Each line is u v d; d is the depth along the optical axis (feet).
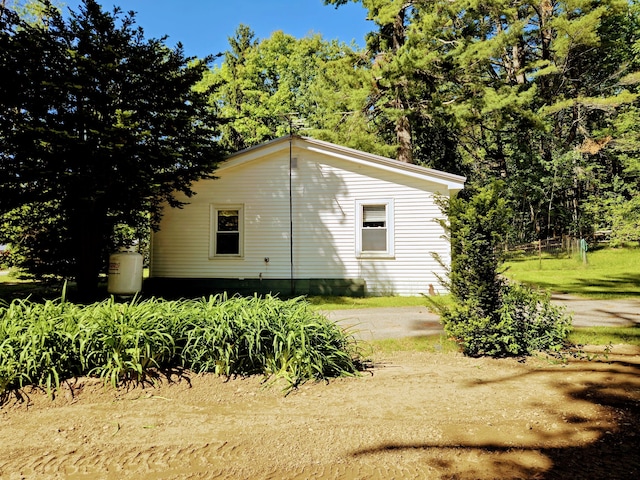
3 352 10.65
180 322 12.51
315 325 12.82
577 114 72.18
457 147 77.20
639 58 70.28
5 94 25.50
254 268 37.52
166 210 38.81
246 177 38.11
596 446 8.17
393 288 35.73
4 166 25.94
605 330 19.03
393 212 35.96
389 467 7.54
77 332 11.21
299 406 10.48
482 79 61.16
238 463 7.73
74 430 9.03
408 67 50.24
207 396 10.93
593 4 65.57
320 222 37.04
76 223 30.55
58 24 28.19
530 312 15.72
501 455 7.90
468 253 15.71
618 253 60.90
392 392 11.50
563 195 77.92
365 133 58.23
